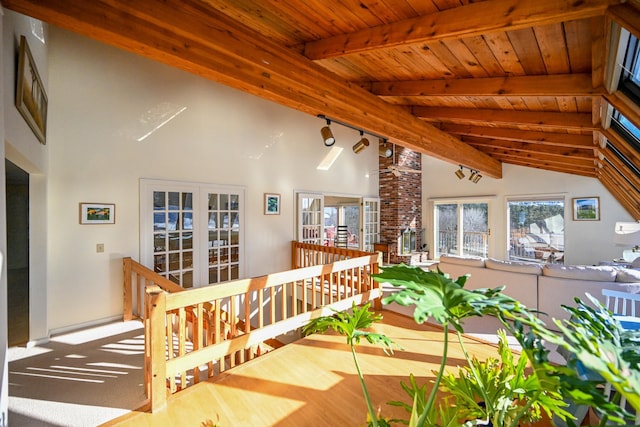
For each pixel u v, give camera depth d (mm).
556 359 2891
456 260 4434
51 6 1577
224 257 4988
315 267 3268
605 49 1599
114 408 2209
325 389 2301
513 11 1621
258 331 2723
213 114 4855
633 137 2566
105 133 3801
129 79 4004
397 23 2125
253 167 5383
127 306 3854
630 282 3361
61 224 3498
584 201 6281
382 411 2057
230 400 2176
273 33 2617
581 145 3844
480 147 5984
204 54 2150
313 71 2871
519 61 2281
